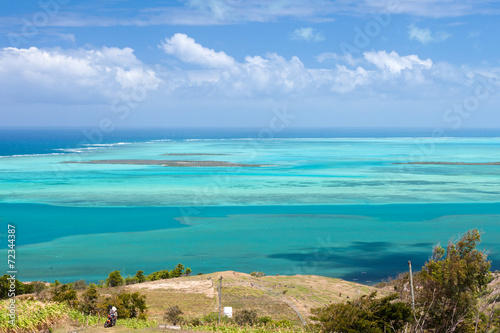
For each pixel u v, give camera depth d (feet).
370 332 65.87
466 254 71.67
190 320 125.90
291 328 107.45
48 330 76.89
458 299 67.82
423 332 65.87
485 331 62.90
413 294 66.74
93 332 77.10
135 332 78.02
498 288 77.25
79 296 134.51
